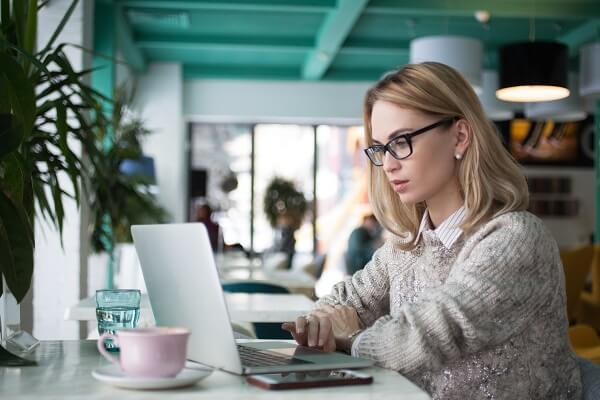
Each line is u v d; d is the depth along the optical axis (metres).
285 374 1.33
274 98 12.67
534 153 13.55
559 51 6.98
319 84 12.68
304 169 13.44
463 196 1.74
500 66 7.15
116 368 1.34
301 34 10.40
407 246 1.83
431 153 1.68
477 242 1.61
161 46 10.59
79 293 5.33
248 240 13.34
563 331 1.64
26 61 2.55
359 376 1.32
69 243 5.30
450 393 1.59
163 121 12.05
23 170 2.06
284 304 3.34
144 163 7.46
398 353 1.47
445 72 1.70
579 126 13.55
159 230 1.48
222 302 1.31
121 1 8.43
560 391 1.63
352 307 1.95
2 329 1.63
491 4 8.88
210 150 13.27
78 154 5.13
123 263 5.03
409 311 1.50
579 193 13.59
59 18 5.62
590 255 6.59
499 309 1.50
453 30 10.31
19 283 1.64
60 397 1.19
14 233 1.66
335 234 13.51
